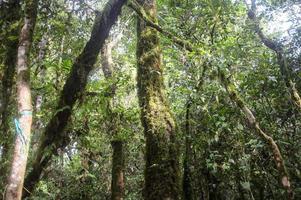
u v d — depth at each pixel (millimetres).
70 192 11070
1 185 3941
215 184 6793
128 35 9422
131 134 8586
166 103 5773
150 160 5363
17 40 4477
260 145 5949
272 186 6766
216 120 6492
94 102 6762
